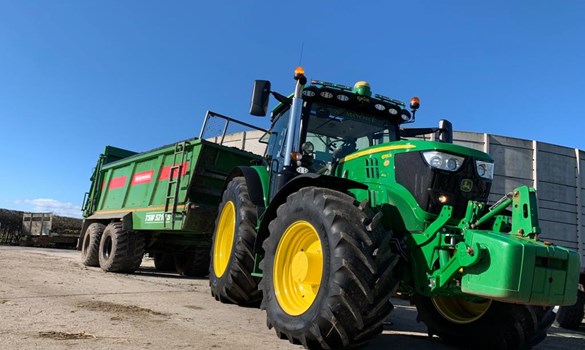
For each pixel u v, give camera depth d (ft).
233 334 12.41
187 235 29.43
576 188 60.29
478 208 11.12
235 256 16.98
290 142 15.25
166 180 27.55
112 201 34.27
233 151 26.45
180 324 13.20
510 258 9.59
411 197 12.12
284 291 12.43
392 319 19.11
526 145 58.80
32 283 19.85
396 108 17.01
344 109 16.81
